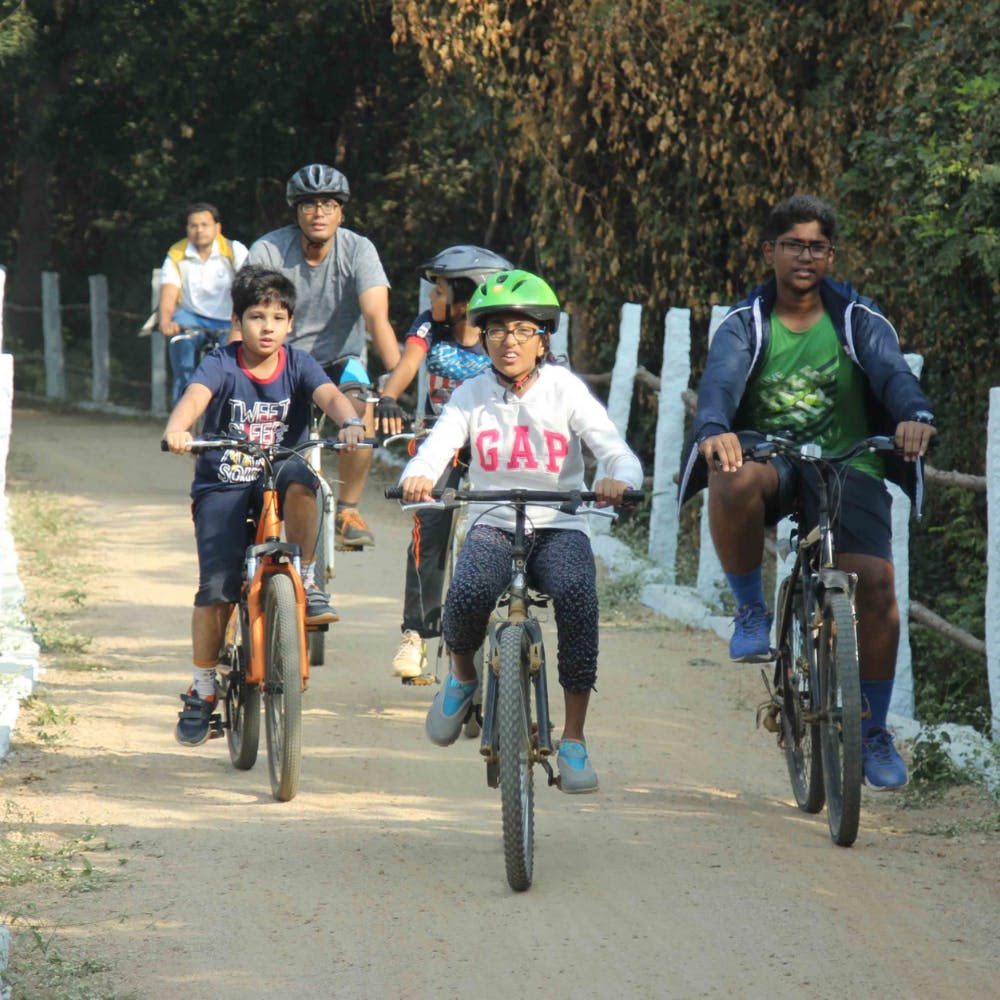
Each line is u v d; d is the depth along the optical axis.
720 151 20.38
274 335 10.07
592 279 21.56
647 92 20.22
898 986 6.87
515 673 7.82
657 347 22.47
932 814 9.60
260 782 10.13
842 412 9.25
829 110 19.34
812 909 7.78
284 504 10.19
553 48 20.91
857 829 8.70
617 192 21.33
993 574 10.72
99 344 36.41
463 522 11.61
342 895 7.92
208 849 8.65
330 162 34.47
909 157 15.88
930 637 16.72
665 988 6.83
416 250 33.00
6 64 34.41
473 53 21.41
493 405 8.73
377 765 10.55
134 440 29.25
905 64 16.88
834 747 8.90
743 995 6.76
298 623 9.54
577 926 7.53
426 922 7.57
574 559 8.51
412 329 11.77
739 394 8.98
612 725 11.89
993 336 15.96
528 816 8.05
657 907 7.79
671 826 9.23
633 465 8.46
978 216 14.77
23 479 24.06
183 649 14.06
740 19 20.19
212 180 36.38
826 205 9.08
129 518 20.81
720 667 13.91
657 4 20.36
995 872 8.37
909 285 17.61
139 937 7.34
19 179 44.34
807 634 9.05
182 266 23.20
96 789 9.84
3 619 13.95
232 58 34.09
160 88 34.97
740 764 10.92
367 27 32.66
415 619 11.88
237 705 10.34
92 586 16.64
